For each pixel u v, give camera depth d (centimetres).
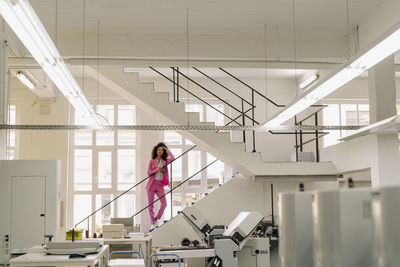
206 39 943
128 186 1280
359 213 231
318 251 244
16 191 812
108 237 903
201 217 905
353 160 930
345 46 954
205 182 1283
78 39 929
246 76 1282
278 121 852
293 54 947
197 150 1291
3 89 810
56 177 818
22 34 484
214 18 872
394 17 787
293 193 266
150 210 1111
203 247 844
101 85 1266
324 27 920
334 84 621
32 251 593
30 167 816
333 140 1252
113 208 1270
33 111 1231
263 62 929
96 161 1277
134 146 1288
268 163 1009
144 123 1270
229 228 870
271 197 1140
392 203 205
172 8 828
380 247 212
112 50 931
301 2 809
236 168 1076
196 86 1274
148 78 1270
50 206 813
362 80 1250
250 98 1284
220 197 1134
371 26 859
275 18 875
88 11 838
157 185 1110
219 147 998
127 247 953
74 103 757
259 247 876
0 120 806
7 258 674
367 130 776
